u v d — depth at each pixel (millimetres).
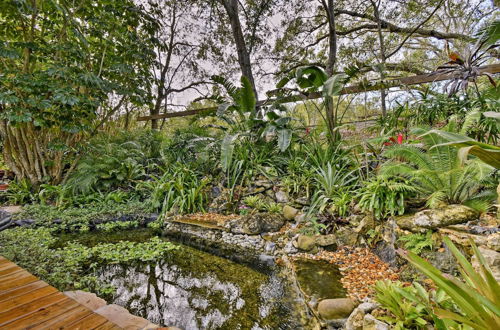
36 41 4449
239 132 4262
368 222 2418
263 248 2805
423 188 2279
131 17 5488
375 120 4391
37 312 1087
